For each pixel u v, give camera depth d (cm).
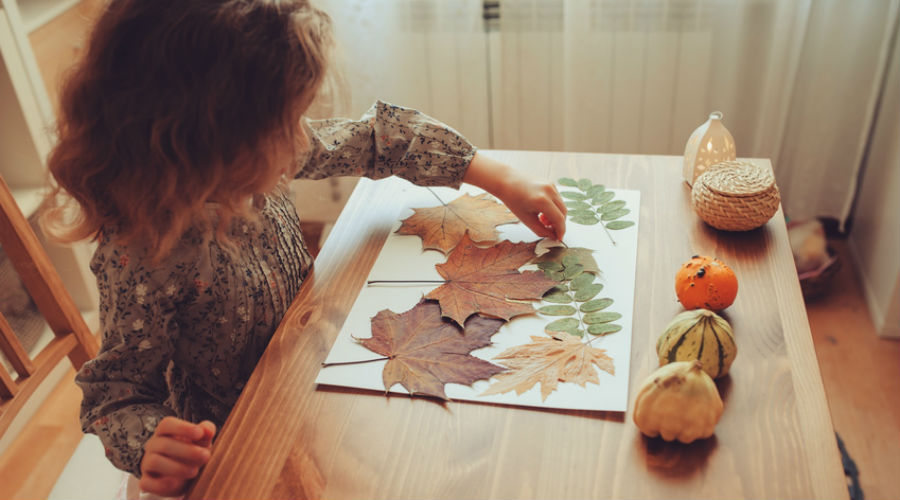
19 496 143
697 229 87
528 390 67
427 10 165
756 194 83
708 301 73
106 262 72
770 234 86
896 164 156
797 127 171
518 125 183
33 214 154
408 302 79
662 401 60
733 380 67
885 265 161
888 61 161
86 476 97
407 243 89
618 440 62
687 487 58
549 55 171
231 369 85
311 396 69
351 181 185
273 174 68
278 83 62
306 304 81
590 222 89
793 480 58
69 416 160
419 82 176
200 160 64
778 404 64
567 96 169
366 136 94
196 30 60
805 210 179
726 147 92
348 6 162
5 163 150
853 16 153
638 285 79
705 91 167
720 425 63
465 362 70
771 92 161
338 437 65
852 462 131
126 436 70
